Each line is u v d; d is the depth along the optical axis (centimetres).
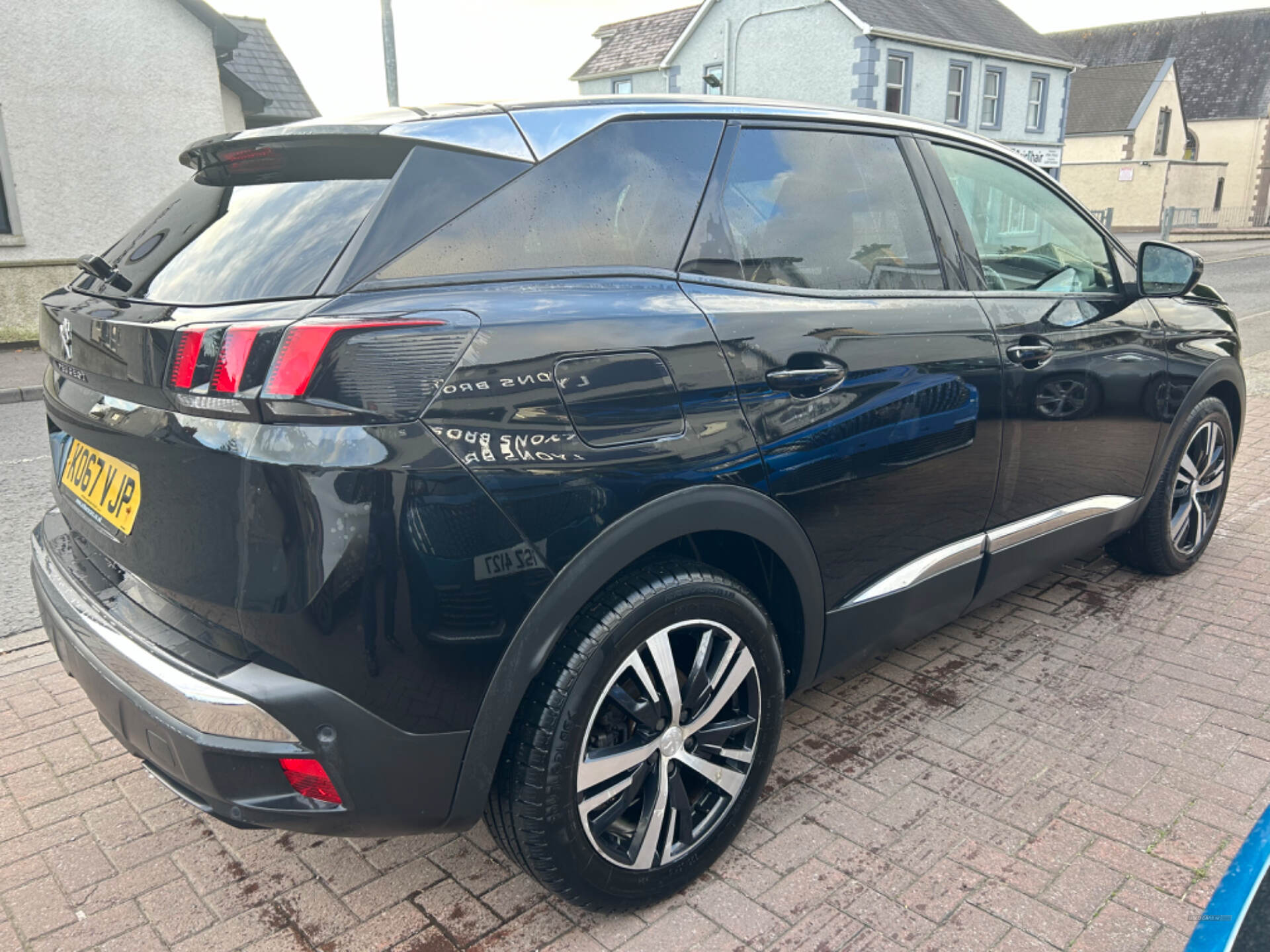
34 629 366
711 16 2756
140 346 168
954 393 253
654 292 198
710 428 198
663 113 216
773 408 209
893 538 247
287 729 162
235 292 174
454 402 163
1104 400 310
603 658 185
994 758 265
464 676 171
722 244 216
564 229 192
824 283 232
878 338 234
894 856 226
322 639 159
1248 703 292
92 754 279
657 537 190
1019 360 273
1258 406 705
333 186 186
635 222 203
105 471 195
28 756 278
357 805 169
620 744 197
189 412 162
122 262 210
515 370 170
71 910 215
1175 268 321
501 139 190
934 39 2475
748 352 205
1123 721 283
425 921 209
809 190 238
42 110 1161
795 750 273
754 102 237
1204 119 5466
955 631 349
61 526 234
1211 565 406
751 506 207
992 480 273
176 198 223
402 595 161
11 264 1159
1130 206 4491
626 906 204
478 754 176
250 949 202
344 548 155
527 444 171
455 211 179
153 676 171
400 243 172
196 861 231
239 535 160
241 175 211
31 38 1139
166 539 172
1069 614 361
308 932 207
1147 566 381
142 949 203
